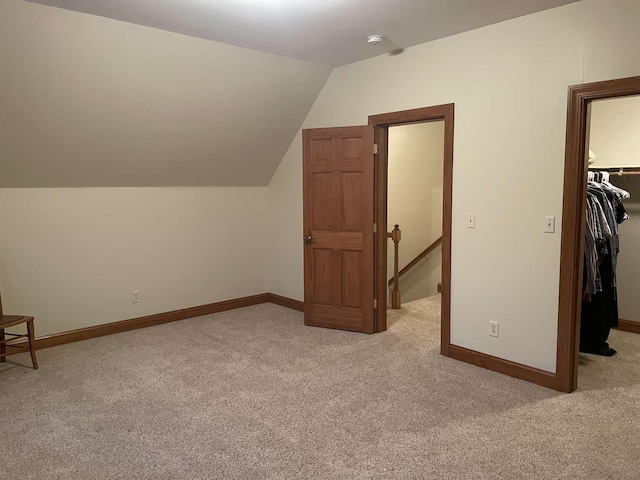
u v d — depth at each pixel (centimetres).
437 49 364
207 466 230
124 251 446
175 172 461
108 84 348
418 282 645
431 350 392
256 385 323
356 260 435
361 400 299
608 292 370
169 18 311
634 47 266
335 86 455
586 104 291
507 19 318
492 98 333
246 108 438
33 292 396
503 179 331
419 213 630
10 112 330
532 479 218
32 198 389
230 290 533
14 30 288
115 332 441
